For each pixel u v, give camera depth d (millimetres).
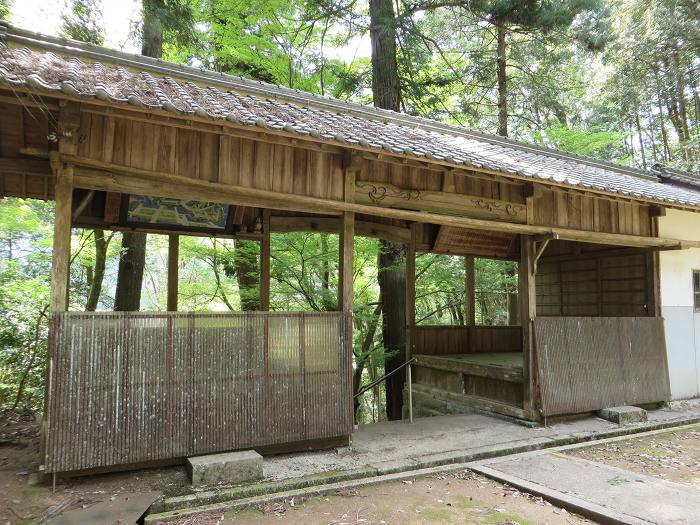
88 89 3836
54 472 4027
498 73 13844
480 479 4871
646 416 7301
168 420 4512
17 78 3453
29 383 7195
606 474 4910
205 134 4875
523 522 3846
